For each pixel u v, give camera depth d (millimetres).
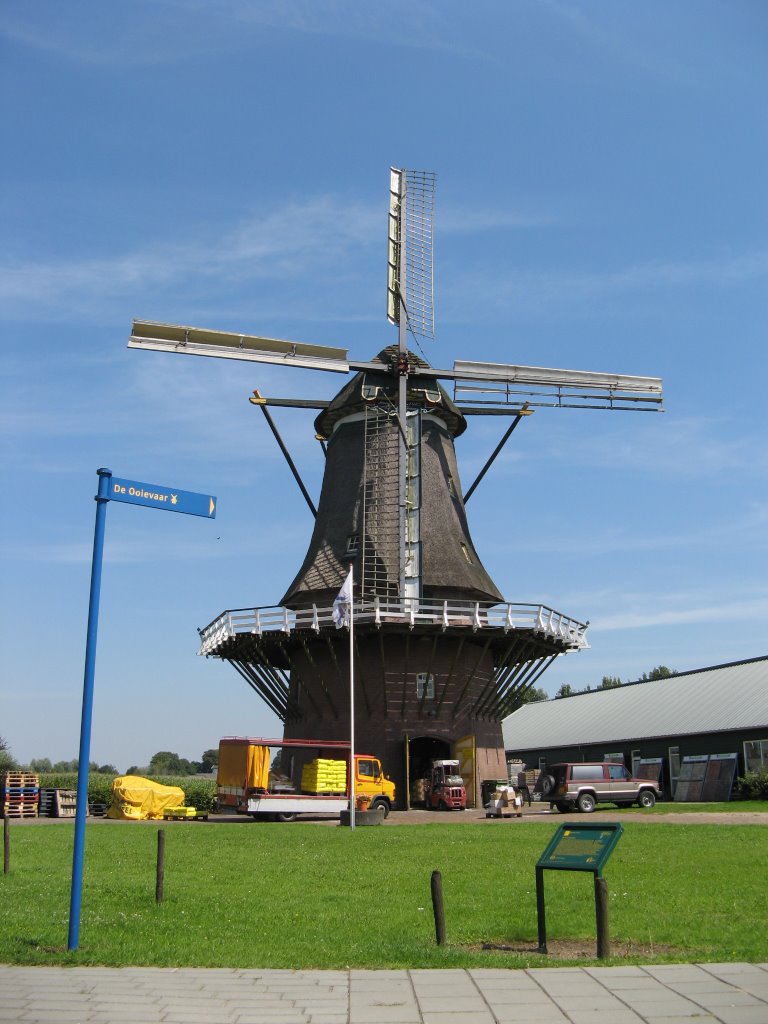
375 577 34812
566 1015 7652
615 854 17766
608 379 39906
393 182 39781
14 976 8969
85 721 10172
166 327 34375
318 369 36656
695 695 50188
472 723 35844
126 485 10719
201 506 11336
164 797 33406
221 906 12852
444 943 10211
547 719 61750
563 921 11609
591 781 32844
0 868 17234
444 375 37906
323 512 38188
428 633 34031
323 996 8273
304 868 16812
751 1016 7559
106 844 21797
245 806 31109
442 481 38062
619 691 59844
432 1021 7555
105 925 11344
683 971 8984
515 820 27781
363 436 38156
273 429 37094
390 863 17266
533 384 38969
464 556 37250
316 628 33031
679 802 41156
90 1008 7871
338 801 31500
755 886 13883
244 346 35594
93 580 10375
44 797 36688
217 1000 8148
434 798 34125
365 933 11094
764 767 41188
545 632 34812
